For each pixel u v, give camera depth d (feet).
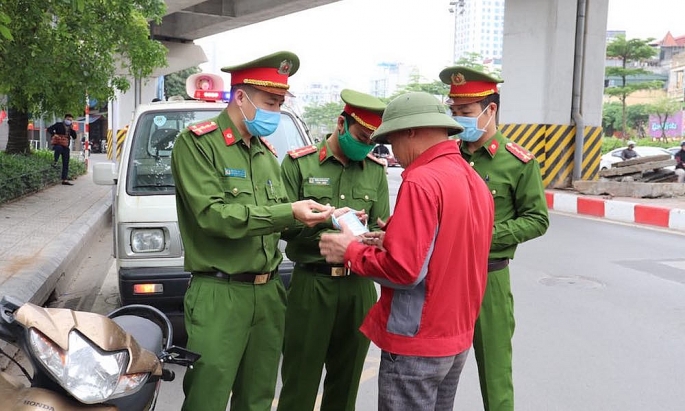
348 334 11.12
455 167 7.93
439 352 7.84
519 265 26.23
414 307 7.77
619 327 18.33
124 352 7.14
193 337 9.06
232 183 9.15
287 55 8.97
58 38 31.17
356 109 10.21
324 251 8.44
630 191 45.96
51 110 39.52
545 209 10.82
